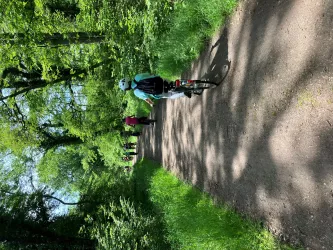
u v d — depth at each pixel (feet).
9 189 52.08
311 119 12.27
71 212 46.88
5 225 39.73
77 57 40.32
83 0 26.23
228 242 16.79
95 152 80.18
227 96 19.70
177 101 31.37
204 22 22.99
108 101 54.29
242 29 18.24
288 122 13.61
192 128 26.55
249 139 16.87
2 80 40.19
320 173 11.80
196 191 25.14
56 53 34.17
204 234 18.81
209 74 22.76
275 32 14.90
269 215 15.08
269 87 15.07
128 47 27.86
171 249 23.31
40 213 44.65
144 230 27.09
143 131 54.19
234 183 18.62
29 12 25.27
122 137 60.23
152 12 24.07
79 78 49.21
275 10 15.06
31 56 29.81
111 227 29.53
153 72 32.09
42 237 41.52
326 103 11.56
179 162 30.66
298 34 13.25
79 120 52.65
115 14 25.85
